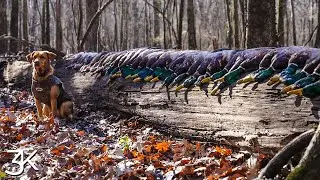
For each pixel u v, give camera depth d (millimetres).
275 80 2178
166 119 2979
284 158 1754
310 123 1948
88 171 2230
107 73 3846
